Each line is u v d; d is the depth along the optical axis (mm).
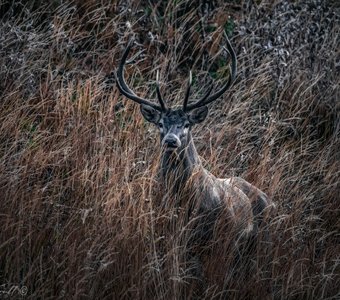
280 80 35938
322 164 32281
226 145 32406
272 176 30844
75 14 36562
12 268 25953
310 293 28125
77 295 25203
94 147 29703
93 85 33406
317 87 36750
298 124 35719
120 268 26219
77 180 28125
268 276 28078
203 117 28688
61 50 34062
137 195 27953
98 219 26891
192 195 27484
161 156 27891
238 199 28938
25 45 33094
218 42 37531
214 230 27719
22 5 35844
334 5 41250
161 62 36062
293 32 37594
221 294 26703
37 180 28484
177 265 26172
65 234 26688
